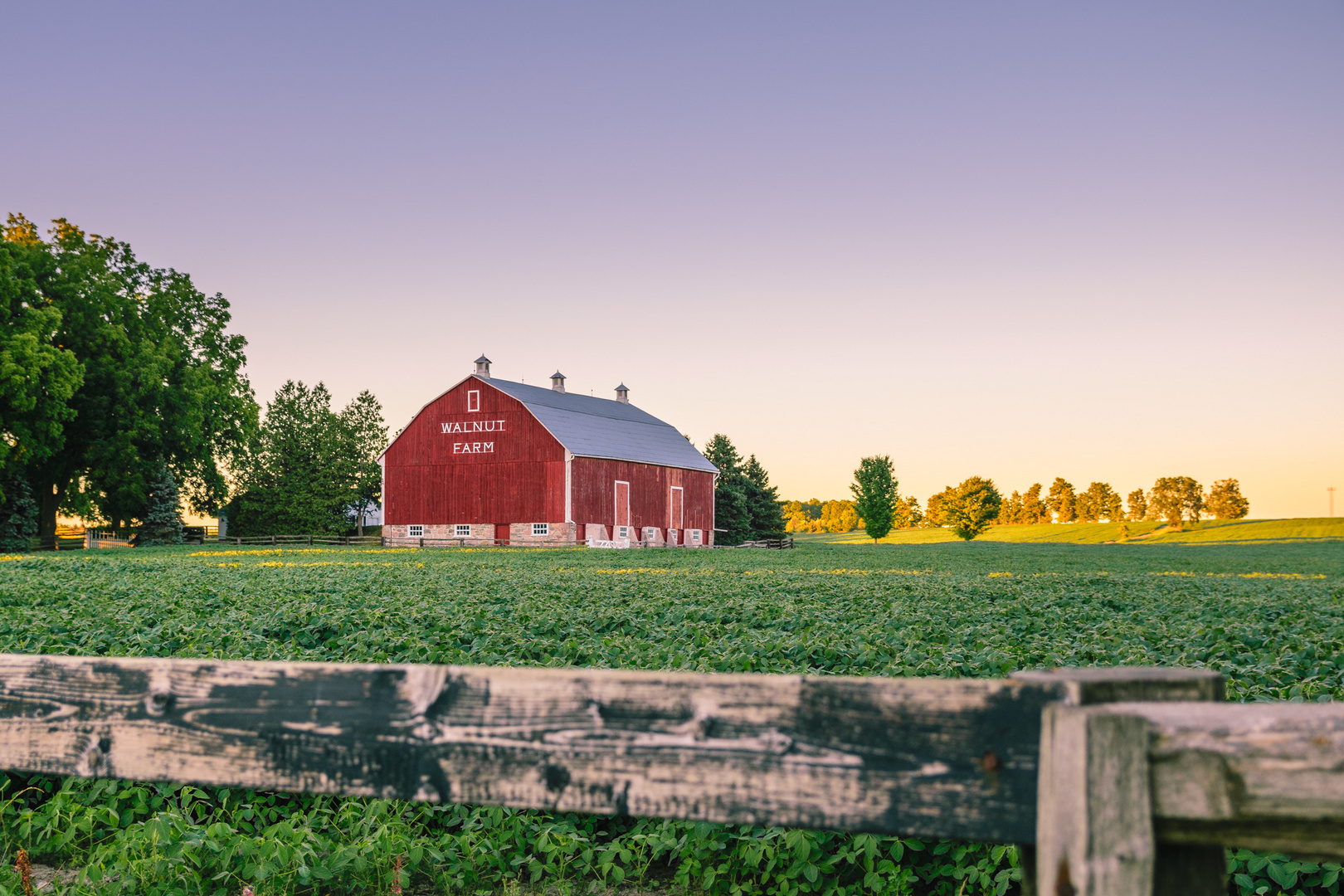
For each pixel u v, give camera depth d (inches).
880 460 3221.0
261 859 170.1
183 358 1966.0
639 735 75.5
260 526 2539.4
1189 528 4965.6
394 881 166.1
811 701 72.7
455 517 1977.1
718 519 2824.8
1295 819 60.4
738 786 73.2
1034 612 533.6
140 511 2006.6
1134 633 414.3
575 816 208.5
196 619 457.4
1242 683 263.6
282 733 81.7
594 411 2253.9
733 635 409.1
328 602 562.3
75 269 1733.5
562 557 1381.6
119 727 84.9
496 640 370.0
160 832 172.6
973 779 68.8
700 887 187.9
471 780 78.2
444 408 2001.7
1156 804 62.2
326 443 2591.0
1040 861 65.1
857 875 188.2
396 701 80.1
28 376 1515.7
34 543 1770.4
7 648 341.1
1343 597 658.2
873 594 639.8
